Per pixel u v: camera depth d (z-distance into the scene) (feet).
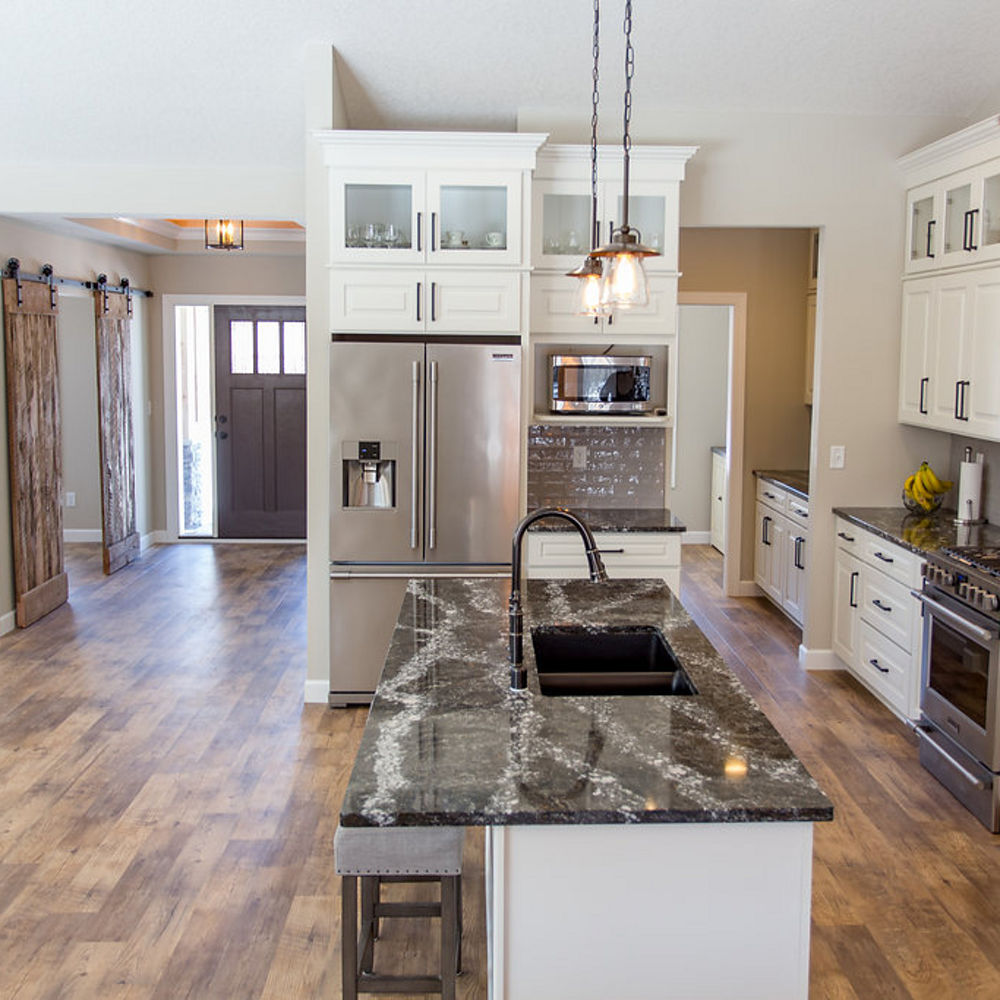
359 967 8.86
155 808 12.89
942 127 17.60
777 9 14.85
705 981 6.99
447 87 16.81
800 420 23.75
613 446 18.83
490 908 8.22
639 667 10.72
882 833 12.30
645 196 16.87
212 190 19.17
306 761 14.39
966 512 16.28
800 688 17.60
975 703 12.62
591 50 15.76
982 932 10.25
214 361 29.37
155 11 14.96
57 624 21.50
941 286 16.25
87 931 10.18
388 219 16.15
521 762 7.25
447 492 16.14
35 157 18.72
